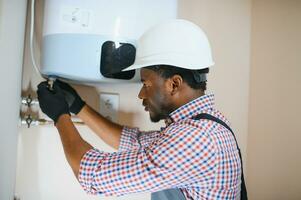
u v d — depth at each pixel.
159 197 0.76
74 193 0.94
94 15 0.73
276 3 1.03
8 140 0.76
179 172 0.59
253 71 1.13
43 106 0.76
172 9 0.80
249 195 1.11
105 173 0.60
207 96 0.71
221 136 0.64
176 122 0.67
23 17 0.79
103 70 0.75
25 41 0.87
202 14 1.08
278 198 0.98
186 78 0.67
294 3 0.95
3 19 0.70
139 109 1.01
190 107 0.68
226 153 0.64
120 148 0.88
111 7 0.74
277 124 1.00
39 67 0.85
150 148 0.61
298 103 0.91
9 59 0.73
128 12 0.75
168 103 0.69
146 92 0.70
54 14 0.73
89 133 0.96
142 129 1.01
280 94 0.99
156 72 0.67
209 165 0.60
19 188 0.89
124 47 0.75
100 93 0.97
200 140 0.60
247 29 1.14
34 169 0.90
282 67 0.99
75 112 0.86
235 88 1.12
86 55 0.74
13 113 0.78
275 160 1.00
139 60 0.69
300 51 0.91
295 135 0.92
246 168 1.14
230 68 1.11
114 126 0.89
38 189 0.90
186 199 0.67
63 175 0.93
